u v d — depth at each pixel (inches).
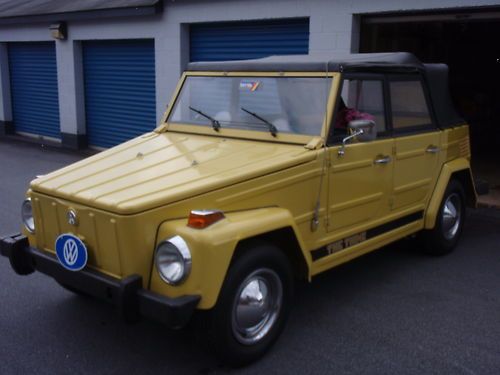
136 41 467.8
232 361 141.3
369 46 350.6
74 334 162.9
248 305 141.6
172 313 123.5
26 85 599.8
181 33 420.8
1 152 509.0
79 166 162.9
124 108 493.0
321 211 165.8
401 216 202.1
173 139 184.9
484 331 166.1
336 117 166.6
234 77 186.1
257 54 385.1
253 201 147.7
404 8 298.0
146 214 130.0
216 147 171.0
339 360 149.5
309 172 159.0
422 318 174.2
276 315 150.6
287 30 364.2
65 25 512.1
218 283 128.9
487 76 554.9
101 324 169.2
